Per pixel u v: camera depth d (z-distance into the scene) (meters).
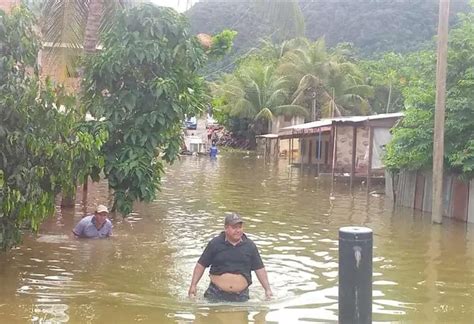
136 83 11.67
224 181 25.30
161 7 11.64
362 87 52.88
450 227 13.84
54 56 16.28
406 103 16.48
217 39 30.72
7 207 7.67
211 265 7.80
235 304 7.49
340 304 5.07
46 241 11.20
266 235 12.52
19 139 7.83
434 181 14.36
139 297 7.73
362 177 26.30
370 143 22.56
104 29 15.49
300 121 56.00
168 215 15.08
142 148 11.51
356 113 53.06
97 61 11.61
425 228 13.69
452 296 8.05
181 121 12.05
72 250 10.54
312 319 6.91
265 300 7.69
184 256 10.35
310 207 17.27
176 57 11.75
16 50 8.16
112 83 11.63
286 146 51.12
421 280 8.91
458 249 11.28
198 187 22.47
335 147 26.44
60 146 8.35
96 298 7.62
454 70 15.45
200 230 12.98
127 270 9.23
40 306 7.20
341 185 24.23
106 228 11.79
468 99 14.66
